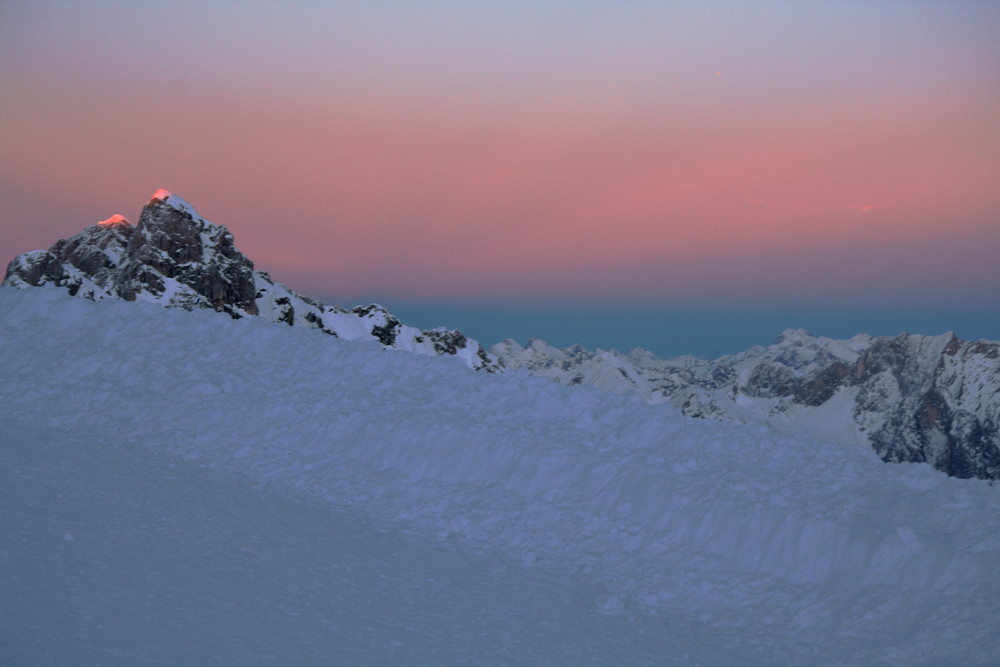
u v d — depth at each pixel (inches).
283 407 702.5
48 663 289.9
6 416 702.5
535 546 514.6
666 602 446.0
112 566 408.2
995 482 510.9
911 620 398.3
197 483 576.7
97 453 620.7
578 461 593.0
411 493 585.0
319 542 492.7
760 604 437.4
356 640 360.5
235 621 362.0
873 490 521.0
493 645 374.6
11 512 471.2
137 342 855.1
